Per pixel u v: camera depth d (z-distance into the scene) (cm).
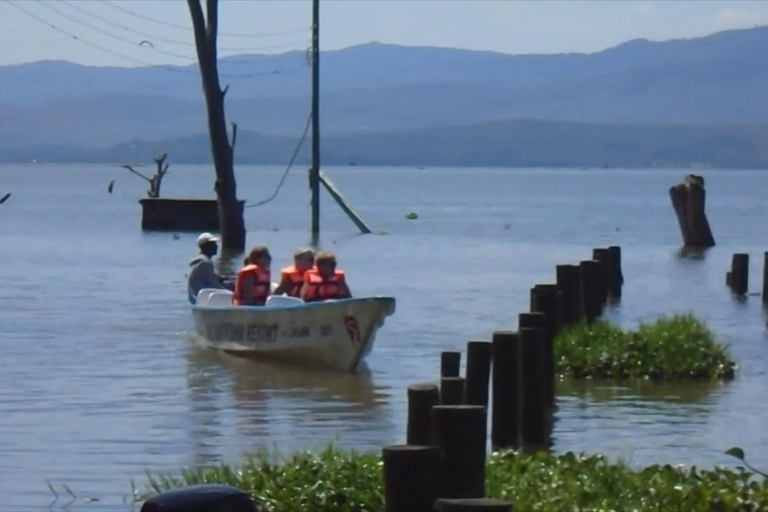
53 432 6159
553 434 6038
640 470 4734
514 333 5619
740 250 17762
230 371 7862
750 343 8894
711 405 6731
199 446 5866
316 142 18675
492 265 15150
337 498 4359
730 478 4462
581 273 8831
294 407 6806
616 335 7738
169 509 3133
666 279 13675
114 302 11325
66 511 4841
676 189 18275
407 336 9306
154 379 7600
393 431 6194
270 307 8162
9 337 9212
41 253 16712
